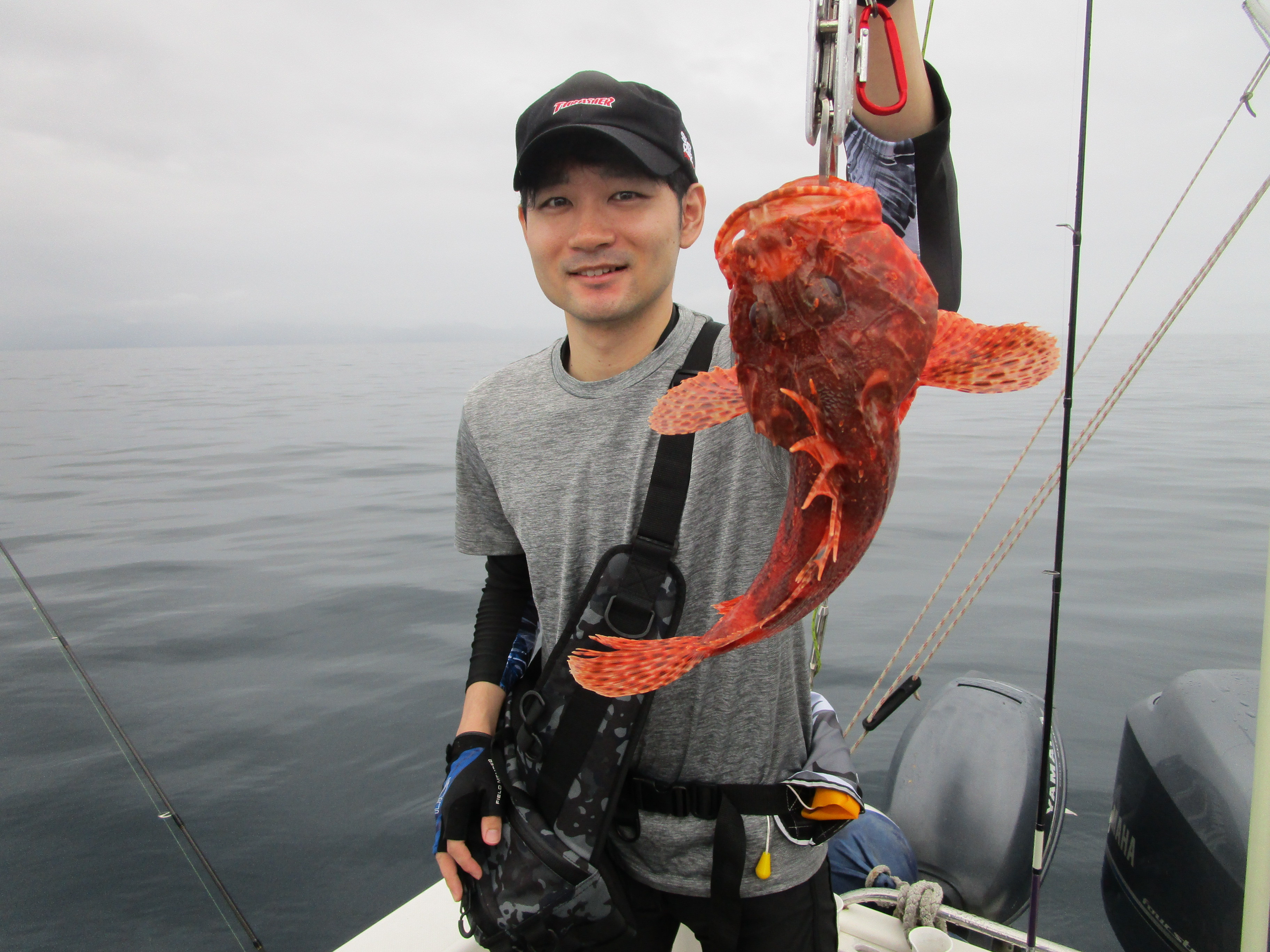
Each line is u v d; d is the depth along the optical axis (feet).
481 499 6.93
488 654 6.84
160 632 20.67
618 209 5.32
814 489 2.85
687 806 5.58
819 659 6.21
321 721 15.71
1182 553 25.79
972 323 3.50
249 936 10.08
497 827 5.65
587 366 6.04
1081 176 6.10
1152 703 9.40
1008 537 9.30
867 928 7.68
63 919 10.40
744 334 3.01
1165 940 8.14
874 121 4.60
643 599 5.31
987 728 9.93
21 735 15.35
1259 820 3.52
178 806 12.92
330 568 26.27
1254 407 71.61
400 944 7.27
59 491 41.78
